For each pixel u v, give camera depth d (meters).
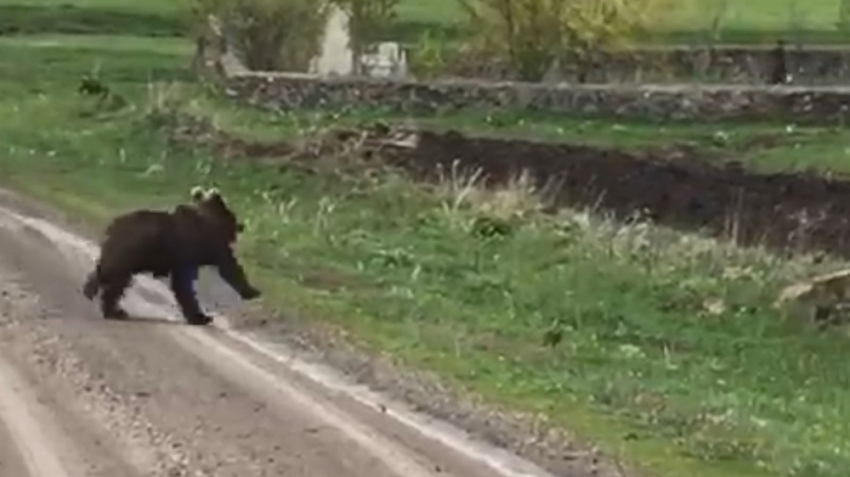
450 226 47.91
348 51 80.19
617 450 20.81
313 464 18.88
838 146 57.81
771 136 59.34
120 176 58.28
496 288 38.94
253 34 78.56
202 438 20.19
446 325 32.75
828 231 51.97
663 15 75.88
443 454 19.69
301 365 26.02
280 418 21.55
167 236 30.20
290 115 66.94
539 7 74.44
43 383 23.73
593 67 75.19
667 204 54.16
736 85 70.00
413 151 58.25
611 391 25.84
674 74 75.88
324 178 56.47
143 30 114.50
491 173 56.66
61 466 18.67
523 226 47.94
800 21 111.50
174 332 28.70
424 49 78.44
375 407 22.67
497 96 65.69
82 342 27.23
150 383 23.83
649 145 57.50
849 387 31.30
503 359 29.03
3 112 75.81
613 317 36.50
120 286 30.05
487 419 22.20
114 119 71.94
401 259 42.25
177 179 57.69
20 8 119.00
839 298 38.59
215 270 35.50
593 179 55.22
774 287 40.81
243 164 59.31
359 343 28.77
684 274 42.53
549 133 60.22
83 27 114.81
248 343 28.00
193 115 66.50
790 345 35.62
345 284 37.56
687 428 23.03
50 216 46.31
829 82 75.12
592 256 43.97
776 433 23.77
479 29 76.56
